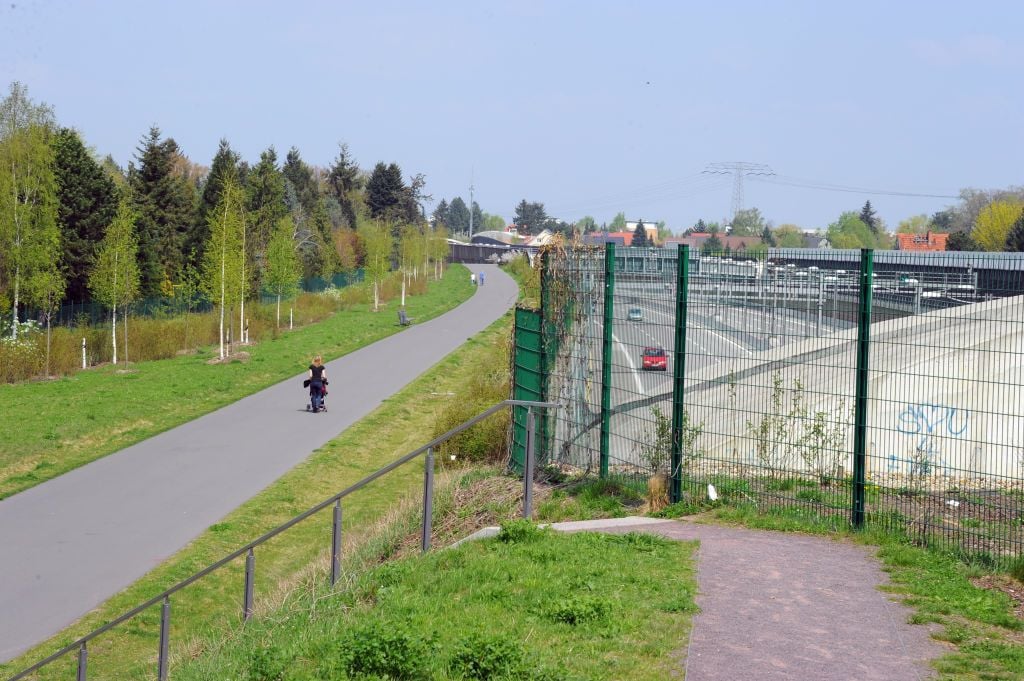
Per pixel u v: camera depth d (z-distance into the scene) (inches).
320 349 1820.9
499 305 3006.9
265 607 431.5
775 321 430.3
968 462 418.9
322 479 828.0
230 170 2610.7
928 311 413.7
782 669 246.2
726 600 301.7
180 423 1065.5
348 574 409.7
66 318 1824.6
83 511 716.7
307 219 3486.7
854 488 390.6
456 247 6515.8
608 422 485.7
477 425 700.0
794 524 395.2
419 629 274.4
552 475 521.0
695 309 442.6
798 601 301.6
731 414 438.3
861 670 245.8
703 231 7032.5
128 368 1553.9
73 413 1100.5
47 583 566.6
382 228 3981.3
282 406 1182.9
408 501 560.1
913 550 355.9
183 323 1937.7
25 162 1518.2
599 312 495.2
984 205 4916.3
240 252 1702.8
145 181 2632.9
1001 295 365.4
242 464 869.2
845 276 405.7
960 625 278.4
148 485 792.3
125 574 582.6
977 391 418.6
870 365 426.0
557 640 267.0
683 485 445.4
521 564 338.6
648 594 304.8
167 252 2603.3
